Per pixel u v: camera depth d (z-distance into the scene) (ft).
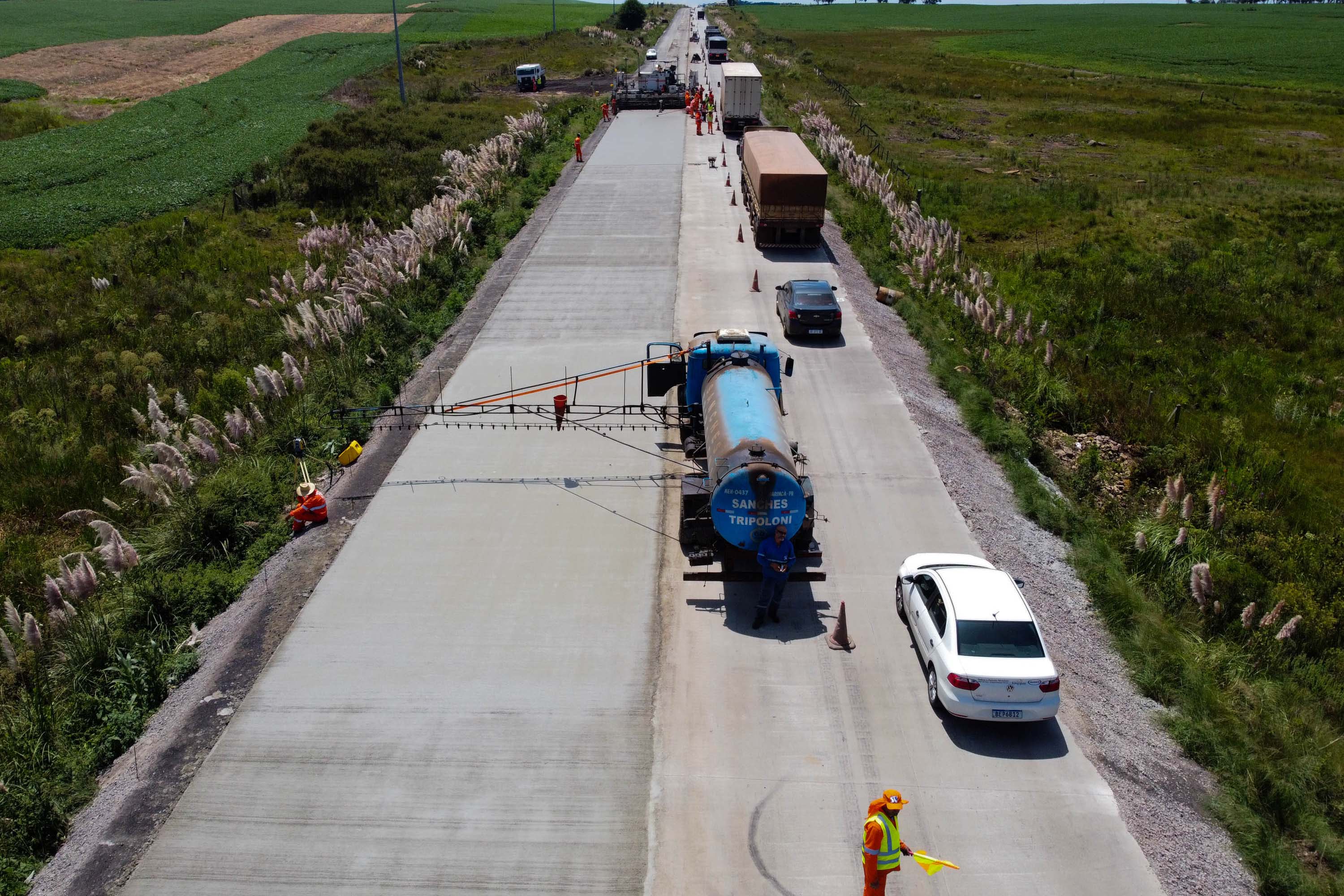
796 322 76.48
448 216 106.93
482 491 56.49
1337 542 57.36
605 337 78.84
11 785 35.76
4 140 177.37
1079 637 44.83
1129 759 37.19
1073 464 67.97
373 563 49.47
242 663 42.22
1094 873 31.81
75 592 47.14
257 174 145.07
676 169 138.21
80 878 31.96
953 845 32.76
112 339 86.53
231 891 31.50
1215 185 148.15
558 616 45.24
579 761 36.68
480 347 77.20
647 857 32.50
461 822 34.09
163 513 56.24
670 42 361.71
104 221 126.41
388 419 65.26
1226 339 91.09
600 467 59.06
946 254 105.81
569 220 113.29
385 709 39.45
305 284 93.45
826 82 247.70
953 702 36.88
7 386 75.51
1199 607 50.34
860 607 45.85
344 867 32.35
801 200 98.68
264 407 68.08
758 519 43.32
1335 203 136.77
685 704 39.55
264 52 311.47
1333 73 280.72
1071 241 120.88
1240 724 40.83
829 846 32.78
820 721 38.58
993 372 76.95
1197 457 67.82
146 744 38.19
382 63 272.10
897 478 57.52
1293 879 31.96
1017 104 228.02
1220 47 352.08
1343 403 77.87
